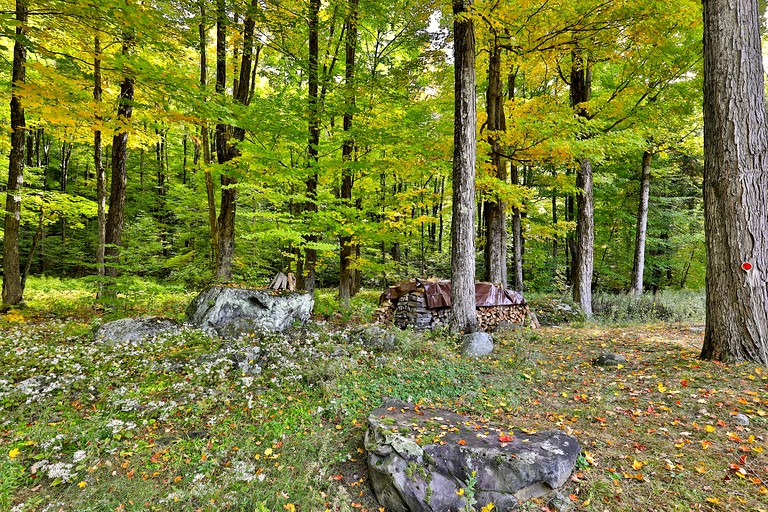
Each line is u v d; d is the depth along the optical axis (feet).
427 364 18.85
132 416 13.26
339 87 29.09
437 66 32.68
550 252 75.87
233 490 10.02
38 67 19.83
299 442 12.22
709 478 9.66
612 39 27.58
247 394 15.23
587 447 11.32
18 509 8.97
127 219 66.13
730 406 12.64
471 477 9.39
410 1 31.48
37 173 61.57
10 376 15.06
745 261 15.79
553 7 26.00
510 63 35.27
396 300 32.83
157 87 21.40
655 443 11.30
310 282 33.22
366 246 56.29
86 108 20.90
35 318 25.58
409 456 10.05
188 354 18.33
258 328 22.16
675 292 48.44
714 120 16.42
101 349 18.34
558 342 23.86
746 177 15.76
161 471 10.75
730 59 15.90
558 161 31.99
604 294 45.93
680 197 55.57
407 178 34.40
